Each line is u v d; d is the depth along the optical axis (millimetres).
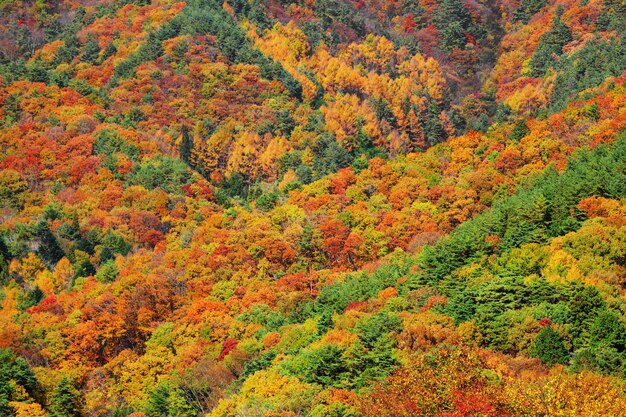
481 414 70812
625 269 109875
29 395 116000
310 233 164000
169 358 127625
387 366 94938
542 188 142750
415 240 155875
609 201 126500
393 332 99688
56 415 115125
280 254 161000
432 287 118250
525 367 88875
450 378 76562
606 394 72875
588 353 88438
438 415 72375
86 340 134250
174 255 163250
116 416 115125
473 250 123938
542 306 99688
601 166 140375
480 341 97875
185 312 144250
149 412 111188
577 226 121750
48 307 146500
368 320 105375
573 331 94938
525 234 123875
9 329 134250
